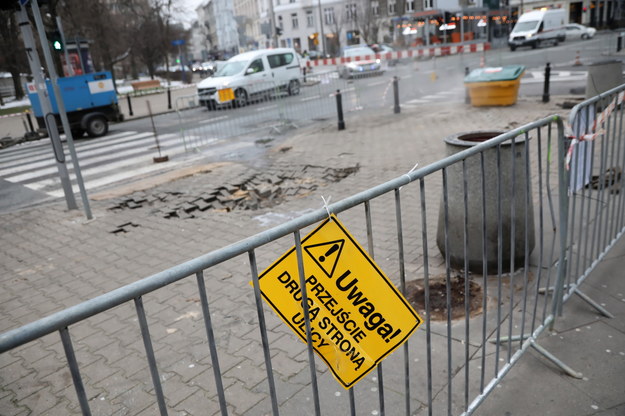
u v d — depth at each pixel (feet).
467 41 126.41
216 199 24.16
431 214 18.63
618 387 8.73
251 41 218.38
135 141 47.16
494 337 10.42
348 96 60.23
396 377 9.53
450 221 13.08
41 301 15.14
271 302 5.90
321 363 10.25
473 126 34.30
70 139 21.95
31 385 10.76
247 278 14.85
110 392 10.20
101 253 18.62
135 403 9.78
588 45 101.76
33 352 12.05
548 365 9.47
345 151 31.55
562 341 10.09
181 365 10.81
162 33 165.58
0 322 14.03
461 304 11.83
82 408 4.10
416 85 65.87
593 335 10.18
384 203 20.40
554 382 9.01
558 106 38.06
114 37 134.21
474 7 130.11
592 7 159.94
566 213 10.09
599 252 12.37
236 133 44.68
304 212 20.81
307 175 26.76
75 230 21.63
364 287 6.18
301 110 49.67
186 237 19.34
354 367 6.26
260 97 61.00
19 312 14.55
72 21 102.22
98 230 21.27
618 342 9.90
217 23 293.02
